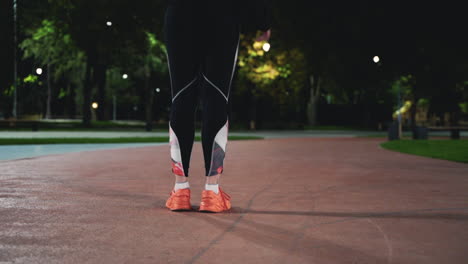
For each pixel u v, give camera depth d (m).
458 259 3.13
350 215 4.59
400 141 22.03
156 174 8.27
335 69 48.62
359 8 41.75
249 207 5.02
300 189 6.49
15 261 3.03
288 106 50.22
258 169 9.41
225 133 4.77
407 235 3.78
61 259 3.08
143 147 16.78
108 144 19.22
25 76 51.72
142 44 43.06
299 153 14.39
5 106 56.91
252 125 47.53
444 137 32.59
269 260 3.08
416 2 39.31
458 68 45.31
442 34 39.34
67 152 13.75
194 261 3.05
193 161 11.12
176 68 4.75
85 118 45.16
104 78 49.00
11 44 42.38
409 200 5.54
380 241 3.59
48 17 42.50
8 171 8.55
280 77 44.22
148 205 5.08
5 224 4.10
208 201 4.70
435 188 6.63
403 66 44.38
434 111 58.09
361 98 66.19
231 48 4.77
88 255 3.17
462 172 8.90
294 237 3.69
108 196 5.72
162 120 76.38
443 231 3.92
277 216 4.51
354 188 6.61
